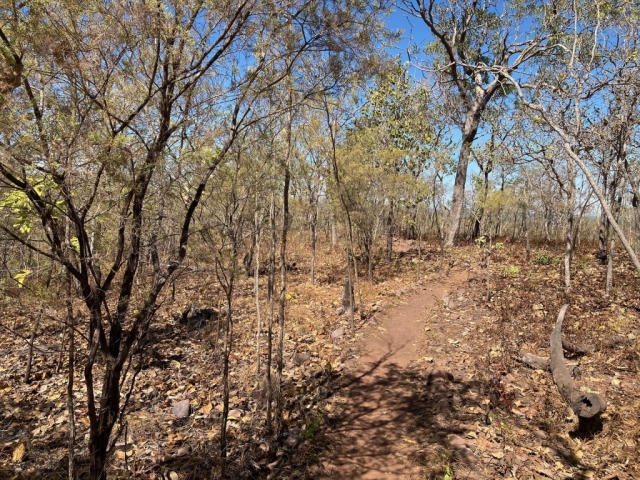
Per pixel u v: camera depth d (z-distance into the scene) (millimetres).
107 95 2652
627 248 2127
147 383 5941
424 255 16797
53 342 7309
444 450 4004
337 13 3697
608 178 10984
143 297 3123
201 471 3920
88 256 2621
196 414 5078
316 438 4551
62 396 5500
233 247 4109
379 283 12570
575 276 11164
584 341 6555
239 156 3980
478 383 5527
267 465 4086
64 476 3832
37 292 2648
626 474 3547
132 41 2611
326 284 12664
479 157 17953
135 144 2725
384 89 15086
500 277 11930
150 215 2910
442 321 8617
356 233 13539
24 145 2191
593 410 4090
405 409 5094
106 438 2832
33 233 3078
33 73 2465
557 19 6852
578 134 5723
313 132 8727
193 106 3018
